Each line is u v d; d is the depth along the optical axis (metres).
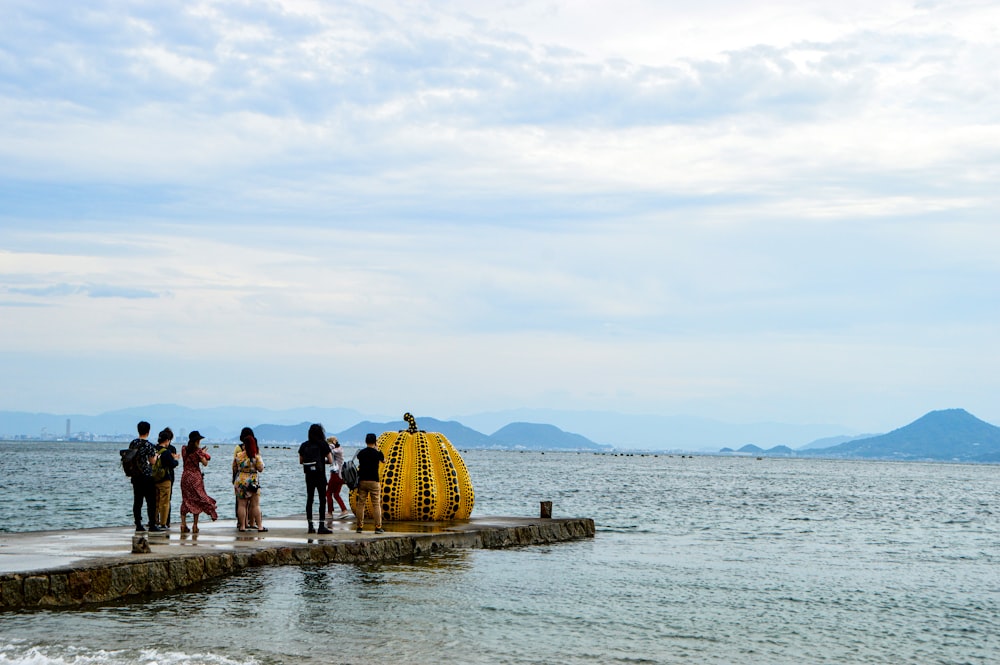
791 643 14.16
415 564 19.98
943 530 38.56
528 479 93.38
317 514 27.88
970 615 17.17
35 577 14.05
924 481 124.81
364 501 22.09
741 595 18.28
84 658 11.49
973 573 23.38
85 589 14.52
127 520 33.00
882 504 59.88
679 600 17.34
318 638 12.91
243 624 13.52
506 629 14.02
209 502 20.98
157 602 14.70
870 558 26.34
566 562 21.91
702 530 34.50
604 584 18.75
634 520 38.88
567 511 44.00
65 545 17.86
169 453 21.25
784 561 24.62
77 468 92.56
